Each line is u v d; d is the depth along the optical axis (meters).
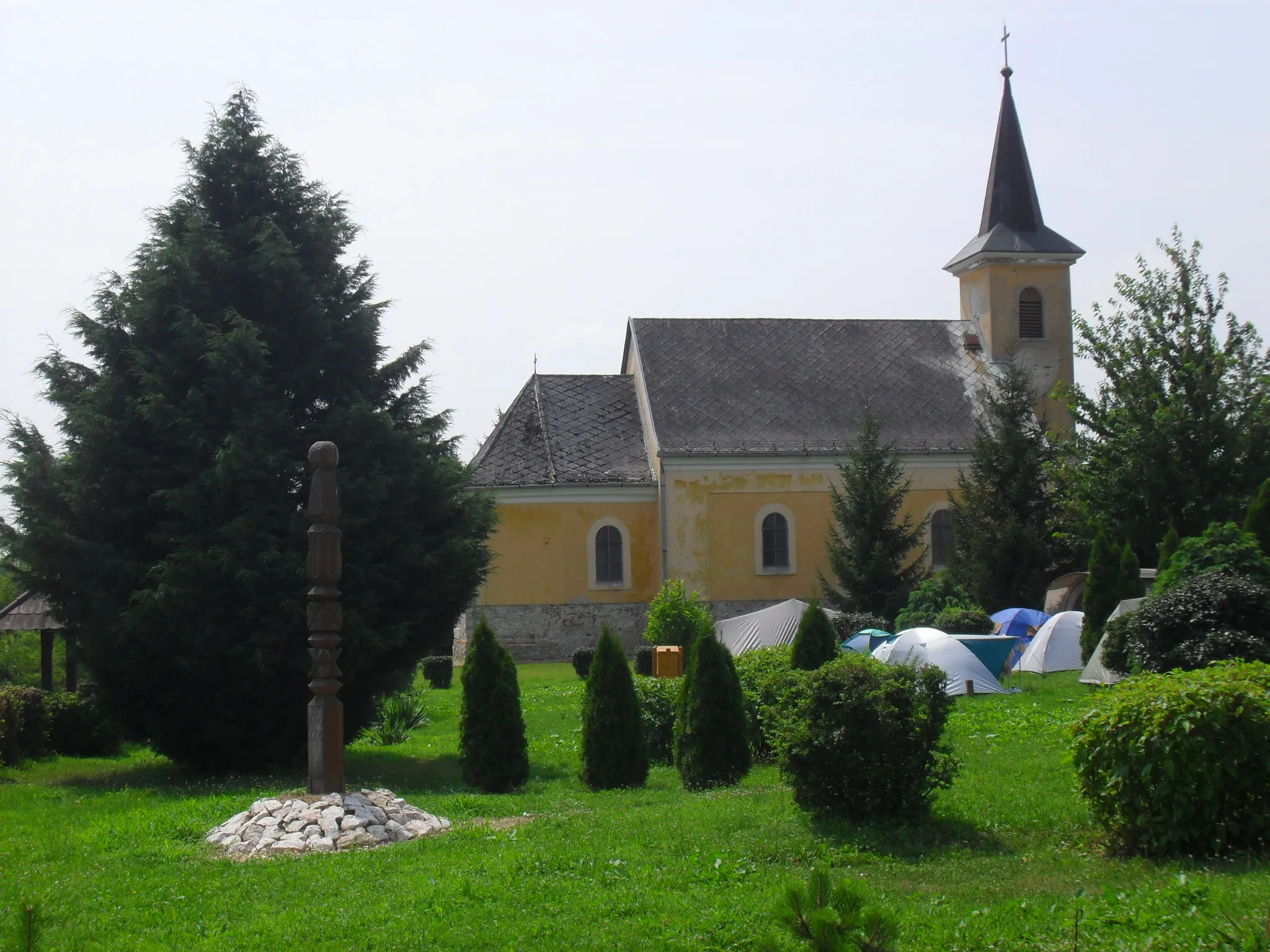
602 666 16.75
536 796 15.79
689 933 8.79
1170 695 10.20
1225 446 32.41
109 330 19.25
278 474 18.61
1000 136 47.78
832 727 11.91
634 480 41.41
